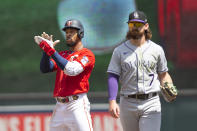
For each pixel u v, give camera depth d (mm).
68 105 17203
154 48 17562
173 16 28359
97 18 28281
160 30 28375
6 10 28234
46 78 28422
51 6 28234
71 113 17188
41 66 17938
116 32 28328
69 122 17250
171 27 28391
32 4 28281
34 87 28375
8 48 28297
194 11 28391
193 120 28703
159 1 28312
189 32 28438
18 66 28328
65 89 17172
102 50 28391
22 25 28281
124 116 18094
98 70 28438
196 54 28516
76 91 17109
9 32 28250
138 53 17375
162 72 17969
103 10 28266
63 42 28203
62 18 28234
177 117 28625
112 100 17344
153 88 17562
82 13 28219
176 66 28594
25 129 28250
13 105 28266
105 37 28344
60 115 17422
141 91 17391
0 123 28188
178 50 28484
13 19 28250
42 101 28328
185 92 28719
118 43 28328
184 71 28625
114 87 17484
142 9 28344
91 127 17406
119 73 17688
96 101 28391
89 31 28328
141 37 17484
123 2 28297
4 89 28297
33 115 28312
